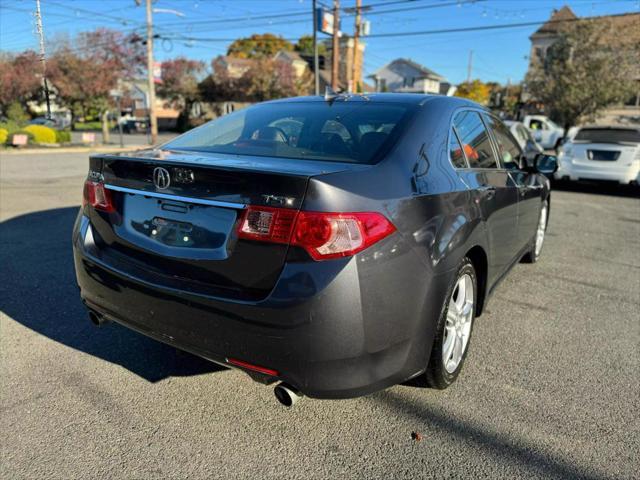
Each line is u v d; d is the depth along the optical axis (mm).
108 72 24531
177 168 2266
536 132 23016
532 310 3998
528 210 4195
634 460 2248
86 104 25562
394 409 2602
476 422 2506
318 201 1980
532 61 21625
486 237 2973
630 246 6180
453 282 2473
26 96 22156
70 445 2275
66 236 5754
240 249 2084
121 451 2250
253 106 3469
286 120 3016
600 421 2529
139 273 2389
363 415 2551
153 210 2412
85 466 2152
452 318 2711
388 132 2635
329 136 2699
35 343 3197
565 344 3393
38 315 3602
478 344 3369
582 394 2771
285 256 1997
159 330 2330
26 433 2346
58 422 2434
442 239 2395
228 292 2117
